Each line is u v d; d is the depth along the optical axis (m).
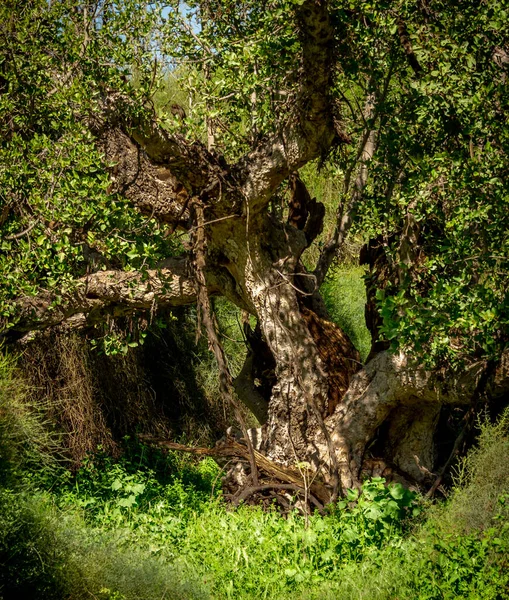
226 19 9.70
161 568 6.82
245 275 10.23
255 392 11.45
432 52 8.23
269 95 9.81
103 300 10.02
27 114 8.87
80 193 8.26
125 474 10.24
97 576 6.45
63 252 8.66
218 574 7.53
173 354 14.70
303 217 10.89
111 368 12.85
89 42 9.10
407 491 8.62
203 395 14.86
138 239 9.12
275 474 9.81
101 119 9.13
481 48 8.10
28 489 6.68
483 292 7.29
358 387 10.12
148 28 9.50
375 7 8.48
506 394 9.33
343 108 10.84
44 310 9.70
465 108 7.82
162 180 9.95
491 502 7.69
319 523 8.34
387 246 9.75
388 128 9.20
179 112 9.31
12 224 8.91
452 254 7.99
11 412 6.73
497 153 7.51
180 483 10.16
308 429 10.13
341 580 7.36
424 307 8.39
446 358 8.79
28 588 6.28
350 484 9.84
